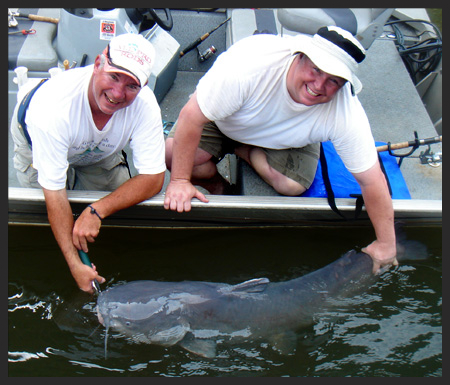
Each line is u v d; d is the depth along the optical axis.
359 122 2.67
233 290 2.78
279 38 2.65
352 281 2.94
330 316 2.81
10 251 3.04
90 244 3.13
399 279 3.00
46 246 3.08
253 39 2.66
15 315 2.75
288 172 3.15
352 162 2.76
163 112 4.00
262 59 2.60
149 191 2.83
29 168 3.07
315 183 3.28
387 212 2.87
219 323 2.70
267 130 2.89
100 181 3.22
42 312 2.77
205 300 2.71
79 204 2.89
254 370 2.60
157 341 2.63
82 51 3.65
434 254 3.12
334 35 2.40
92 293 2.79
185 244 3.18
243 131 2.97
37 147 2.54
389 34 4.47
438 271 3.04
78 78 2.50
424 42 4.33
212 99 2.68
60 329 2.70
